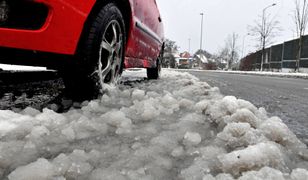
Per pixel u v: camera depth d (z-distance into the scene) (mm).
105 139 1341
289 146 1281
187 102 2051
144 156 1133
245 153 995
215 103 1828
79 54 2045
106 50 2340
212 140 1357
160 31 4918
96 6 2129
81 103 2039
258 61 42219
